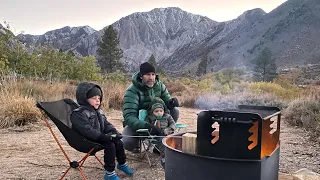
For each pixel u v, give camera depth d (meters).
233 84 17.36
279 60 176.00
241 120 2.36
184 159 2.60
